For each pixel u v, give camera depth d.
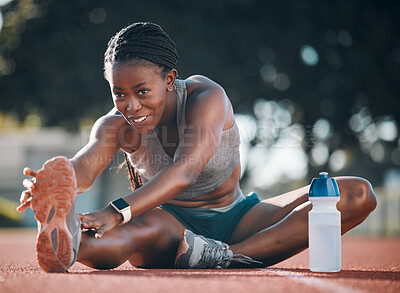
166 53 3.10
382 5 15.68
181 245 3.15
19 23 16.17
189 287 2.22
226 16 15.74
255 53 15.68
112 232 3.01
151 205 3.00
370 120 16.28
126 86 3.02
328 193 2.95
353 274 2.88
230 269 3.21
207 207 3.58
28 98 16.09
